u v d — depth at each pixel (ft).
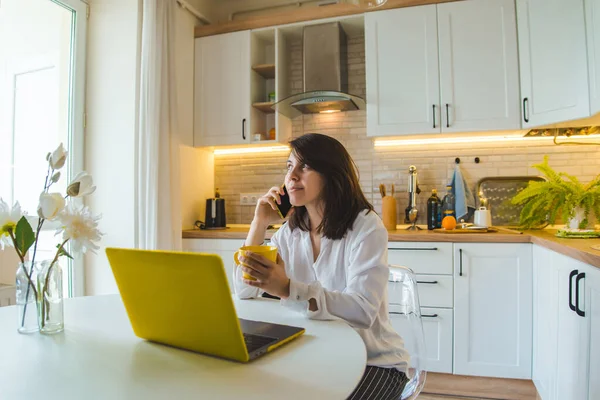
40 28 7.76
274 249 2.91
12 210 2.80
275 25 9.22
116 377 2.01
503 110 7.85
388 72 8.42
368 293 3.13
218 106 9.50
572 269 4.90
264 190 10.24
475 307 7.10
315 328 2.80
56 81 8.04
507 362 6.95
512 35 7.86
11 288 6.83
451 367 7.16
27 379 1.99
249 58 9.34
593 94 6.42
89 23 8.60
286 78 9.77
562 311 5.29
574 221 6.93
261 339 2.47
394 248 7.45
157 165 7.80
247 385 1.90
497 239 7.01
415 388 3.36
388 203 8.65
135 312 2.52
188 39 9.52
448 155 9.02
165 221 7.88
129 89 8.29
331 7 8.80
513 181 8.66
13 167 7.25
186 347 2.39
